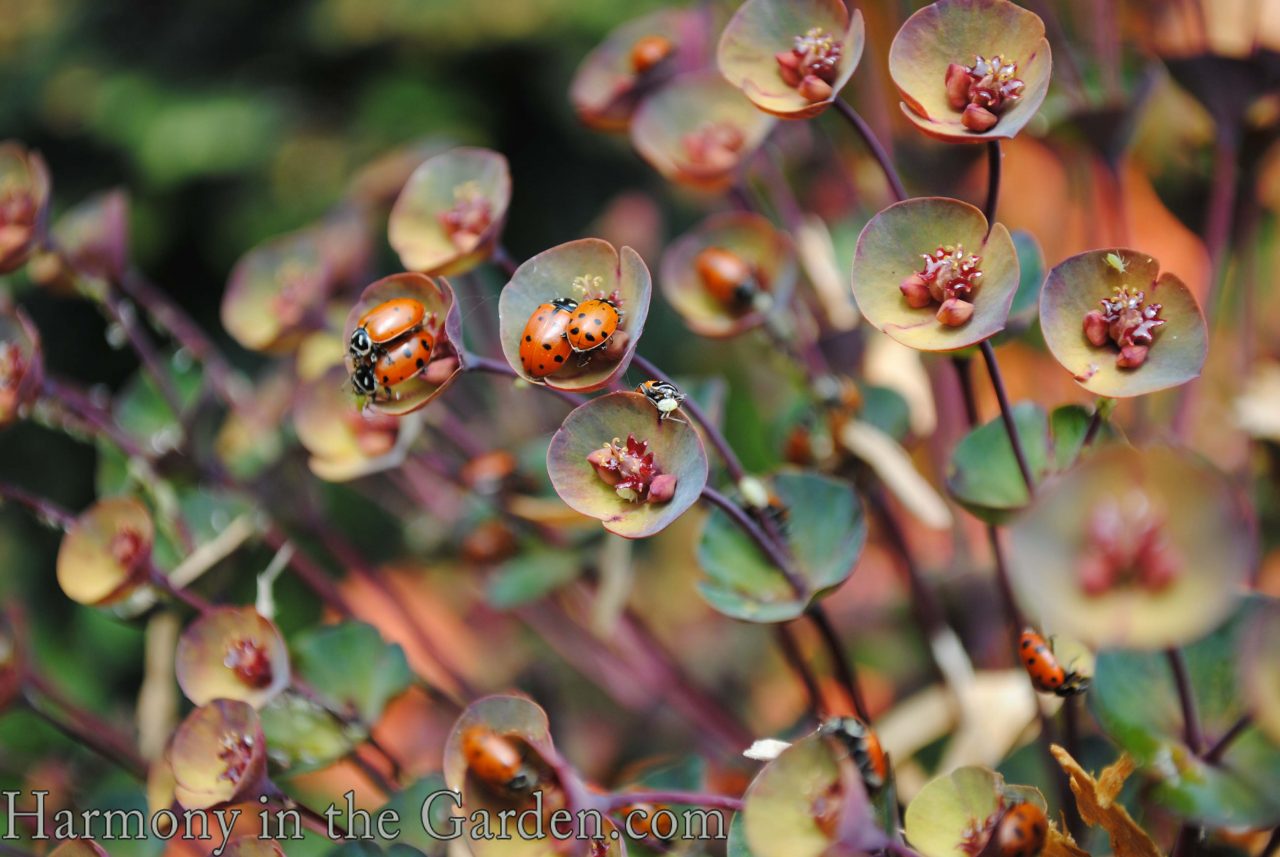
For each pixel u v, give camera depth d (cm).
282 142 57
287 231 56
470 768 26
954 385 33
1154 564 24
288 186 57
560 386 25
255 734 26
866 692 33
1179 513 24
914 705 31
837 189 35
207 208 58
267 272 31
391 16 58
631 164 61
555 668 38
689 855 27
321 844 28
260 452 32
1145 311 25
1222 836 27
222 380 32
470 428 35
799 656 29
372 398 26
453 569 36
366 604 38
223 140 56
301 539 33
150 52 61
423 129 57
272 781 27
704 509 29
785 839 25
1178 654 25
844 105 26
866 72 34
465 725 26
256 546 31
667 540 48
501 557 32
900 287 26
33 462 52
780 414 31
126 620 29
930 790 26
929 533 36
